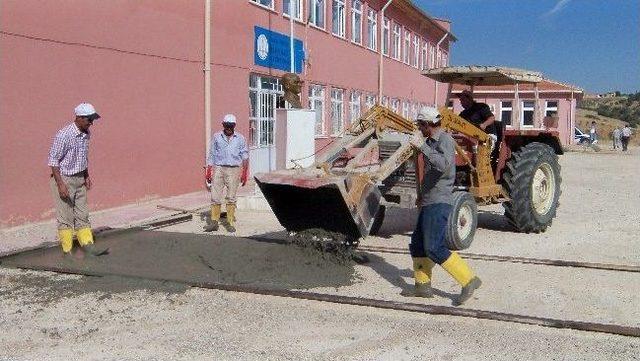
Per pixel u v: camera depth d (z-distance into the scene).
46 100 10.42
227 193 10.05
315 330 5.35
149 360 4.69
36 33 10.20
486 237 9.70
